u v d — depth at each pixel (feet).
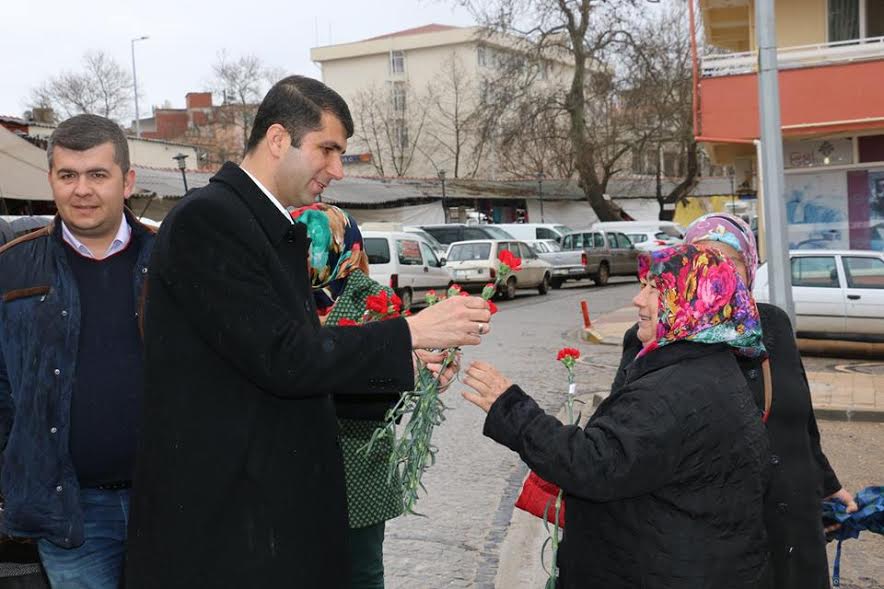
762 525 7.97
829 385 34.12
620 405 7.75
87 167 9.19
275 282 7.54
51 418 9.19
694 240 9.96
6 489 9.30
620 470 7.39
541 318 64.23
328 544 7.76
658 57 117.80
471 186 129.70
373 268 64.85
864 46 52.75
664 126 126.31
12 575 10.07
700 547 7.57
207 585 7.20
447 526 18.74
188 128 223.51
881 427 28.48
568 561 8.31
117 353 9.47
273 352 7.09
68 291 9.36
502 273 8.11
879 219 54.85
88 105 196.54
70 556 9.55
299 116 7.79
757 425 7.91
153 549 7.26
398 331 7.58
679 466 7.57
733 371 7.98
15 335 9.30
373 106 211.00
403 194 115.75
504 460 24.09
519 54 122.01
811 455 9.52
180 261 7.20
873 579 16.15
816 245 56.34
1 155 40.37
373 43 222.07
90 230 9.39
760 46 28.04
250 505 7.30
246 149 8.12
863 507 10.48
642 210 176.55
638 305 8.30
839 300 44.19
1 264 9.45
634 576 7.73
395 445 8.60
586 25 118.52
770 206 28.17
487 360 43.34
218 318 7.10
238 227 7.30
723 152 64.18
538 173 146.10
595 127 126.31
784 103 53.47
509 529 18.48
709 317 7.80
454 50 213.46
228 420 7.30
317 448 7.77
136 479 7.43
